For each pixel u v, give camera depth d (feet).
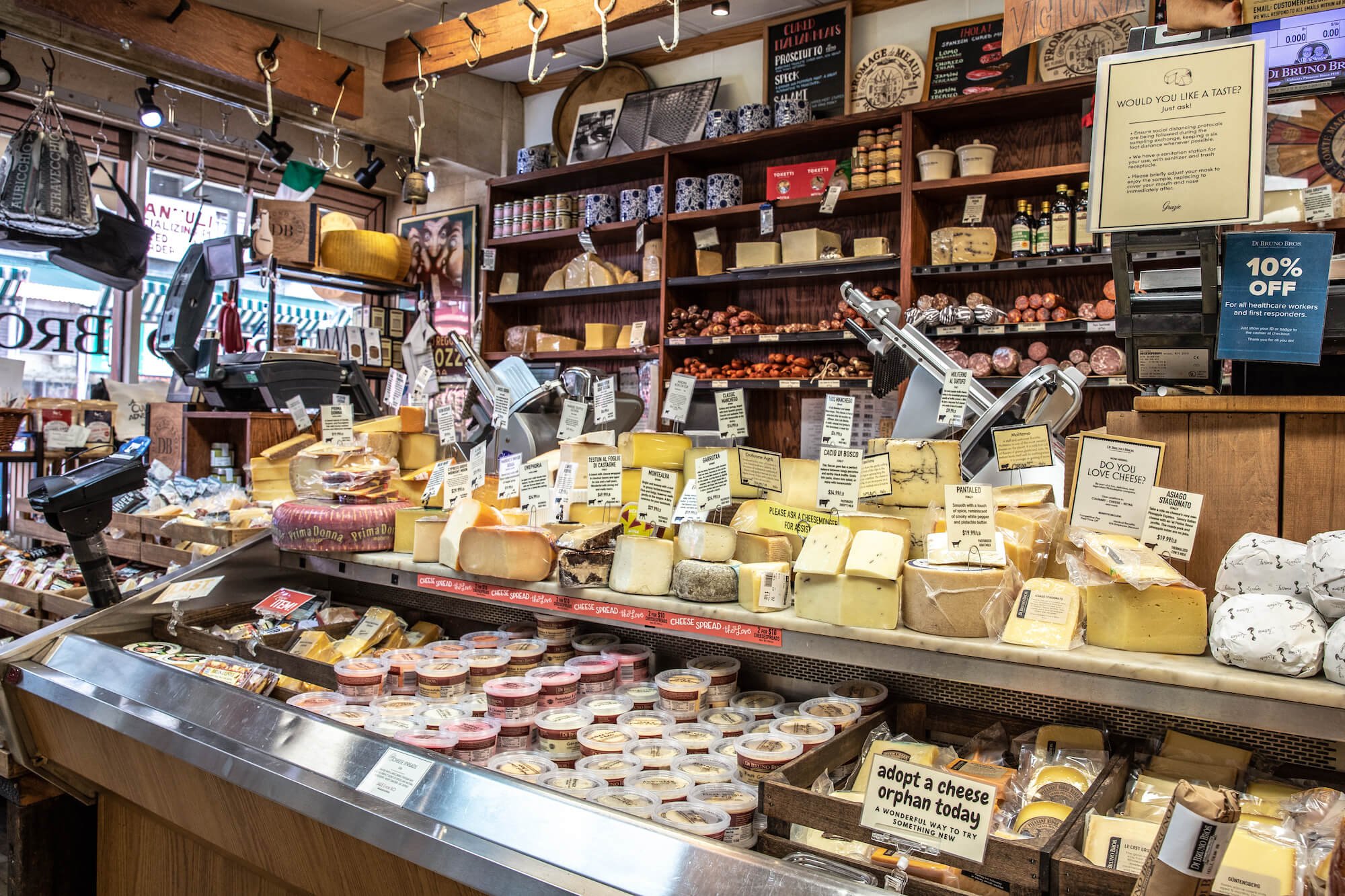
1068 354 13.66
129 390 15.44
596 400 7.89
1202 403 4.78
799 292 16.21
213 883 5.95
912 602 4.66
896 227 15.30
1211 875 2.60
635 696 5.90
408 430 9.71
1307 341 4.45
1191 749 4.59
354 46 17.56
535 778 4.82
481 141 19.67
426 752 4.65
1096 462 4.92
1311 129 8.75
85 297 16.88
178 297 12.48
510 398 8.98
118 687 6.11
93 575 7.23
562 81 19.54
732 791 4.61
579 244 18.54
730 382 15.34
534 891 3.74
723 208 15.74
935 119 14.16
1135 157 4.63
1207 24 4.78
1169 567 4.28
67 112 16.24
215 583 7.75
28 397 14.53
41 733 6.67
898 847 3.80
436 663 6.40
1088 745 4.80
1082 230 12.68
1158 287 4.88
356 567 7.30
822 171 14.98
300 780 4.76
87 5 12.32
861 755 4.98
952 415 6.75
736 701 6.03
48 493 7.06
